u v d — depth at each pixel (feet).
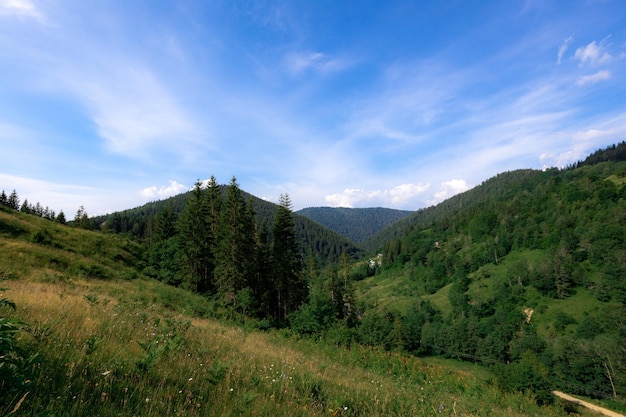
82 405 10.32
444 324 371.76
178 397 13.50
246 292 123.24
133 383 13.61
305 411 16.67
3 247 86.53
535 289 393.91
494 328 336.90
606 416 170.50
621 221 423.23
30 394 9.96
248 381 19.06
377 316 295.28
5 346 9.47
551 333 310.45
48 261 90.12
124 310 33.86
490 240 583.58
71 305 27.73
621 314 279.90
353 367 47.73
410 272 630.33
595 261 394.11
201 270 151.02
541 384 92.53
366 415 19.69
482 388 49.85
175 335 25.57
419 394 32.73
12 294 27.43
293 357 37.35
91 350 15.25
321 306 112.47
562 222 494.18
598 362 227.20
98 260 115.24
